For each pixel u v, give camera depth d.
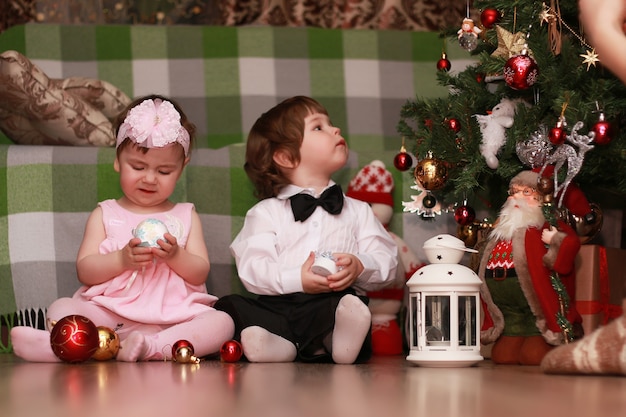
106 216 2.32
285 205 2.38
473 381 1.52
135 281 2.24
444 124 2.29
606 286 2.18
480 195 2.54
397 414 1.05
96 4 3.79
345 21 3.87
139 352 2.02
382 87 3.68
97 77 3.58
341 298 2.05
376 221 2.43
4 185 2.49
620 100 2.05
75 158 2.52
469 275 1.89
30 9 3.75
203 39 3.65
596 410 1.10
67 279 2.49
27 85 2.57
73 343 1.91
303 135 2.39
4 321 2.50
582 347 1.62
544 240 2.01
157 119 2.25
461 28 2.33
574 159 1.96
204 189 2.57
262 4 3.84
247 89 3.60
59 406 1.15
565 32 2.25
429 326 1.90
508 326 2.06
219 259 2.56
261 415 1.04
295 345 2.14
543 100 2.18
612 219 2.60
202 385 1.44
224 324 2.15
